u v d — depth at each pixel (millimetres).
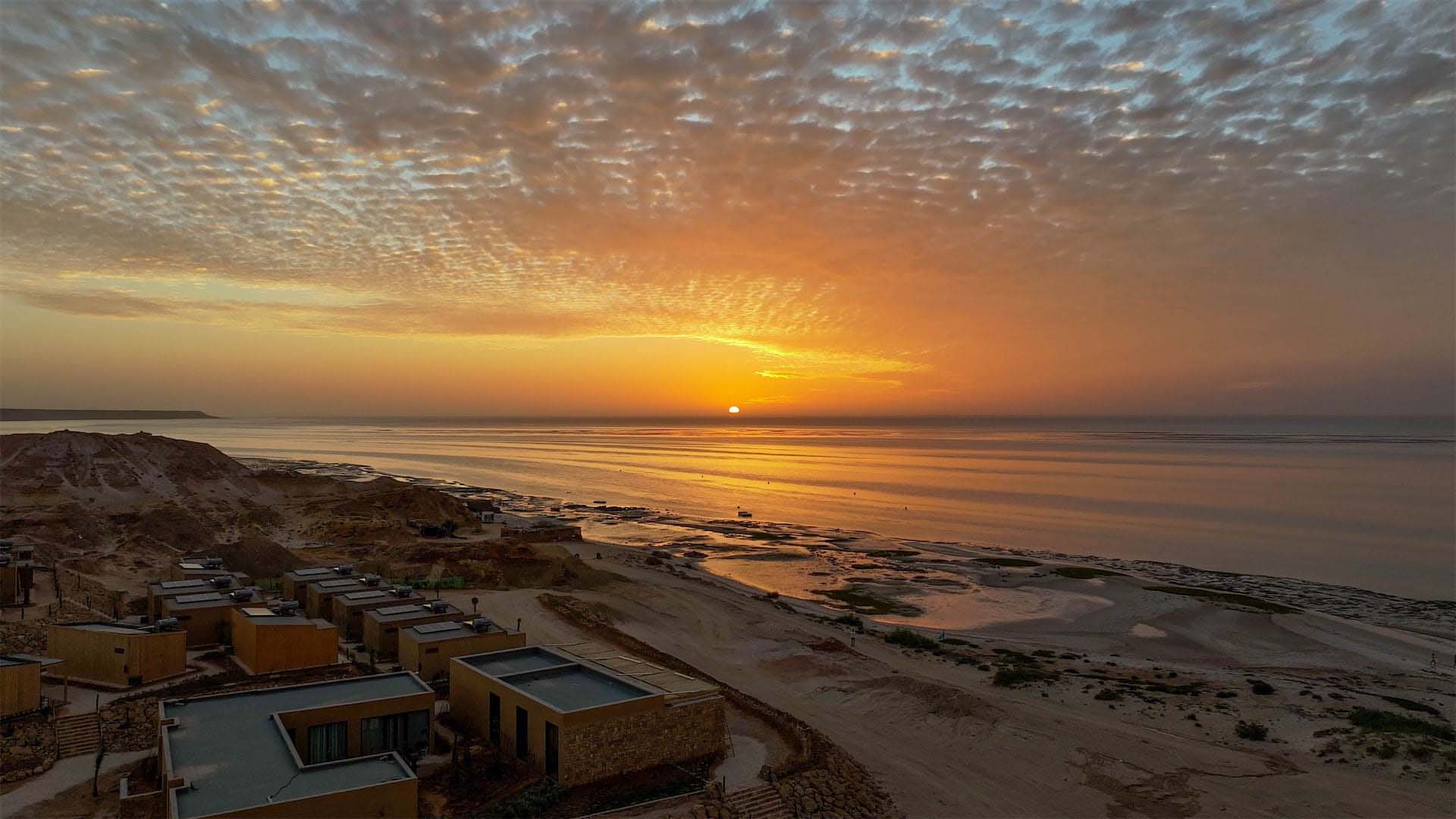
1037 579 82188
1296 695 44562
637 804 29625
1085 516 134750
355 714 31094
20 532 73625
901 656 52969
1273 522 127000
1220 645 59281
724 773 32969
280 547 74250
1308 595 76750
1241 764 35594
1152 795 33312
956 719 40906
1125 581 80375
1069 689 45562
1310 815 31312
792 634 57344
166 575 66125
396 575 72188
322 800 23547
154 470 114625
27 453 110250
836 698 44594
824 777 33375
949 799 33438
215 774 25281
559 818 28344
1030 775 35375
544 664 37688
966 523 126750
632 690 33688
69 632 39594
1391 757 35375
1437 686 47938
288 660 41844
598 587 72188
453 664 36969
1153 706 42656
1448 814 30922
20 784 29016
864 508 145125
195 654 43875
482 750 33094
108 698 36594
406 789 24781
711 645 55000
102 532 78500
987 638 60656
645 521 126750
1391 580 85625
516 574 74688
